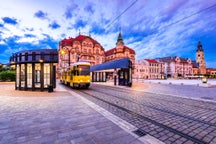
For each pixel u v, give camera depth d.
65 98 9.69
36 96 10.50
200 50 107.38
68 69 20.23
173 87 19.59
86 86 17.28
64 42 59.00
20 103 7.94
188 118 5.54
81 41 60.12
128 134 3.89
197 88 18.19
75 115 5.64
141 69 72.00
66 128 4.27
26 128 4.25
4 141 3.42
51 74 13.91
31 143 3.32
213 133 4.12
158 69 78.50
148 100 9.42
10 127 4.32
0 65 26.25
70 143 3.33
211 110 6.79
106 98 10.15
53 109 6.59
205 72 108.12
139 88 18.11
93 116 5.52
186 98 10.24
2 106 7.17
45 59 13.52
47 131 4.04
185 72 93.56
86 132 3.99
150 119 5.37
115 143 3.36
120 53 64.00
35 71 13.93
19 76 14.32
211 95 11.71
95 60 63.25
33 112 6.04
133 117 5.60
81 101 8.62
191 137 3.83
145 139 3.62
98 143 3.35
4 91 13.48
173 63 87.56
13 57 14.91
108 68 26.06
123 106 7.57
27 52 13.75
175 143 3.47
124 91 14.70
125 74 22.05
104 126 4.46
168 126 4.66
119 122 4.86
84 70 16.86
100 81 35.62
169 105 7.88
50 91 13.02
